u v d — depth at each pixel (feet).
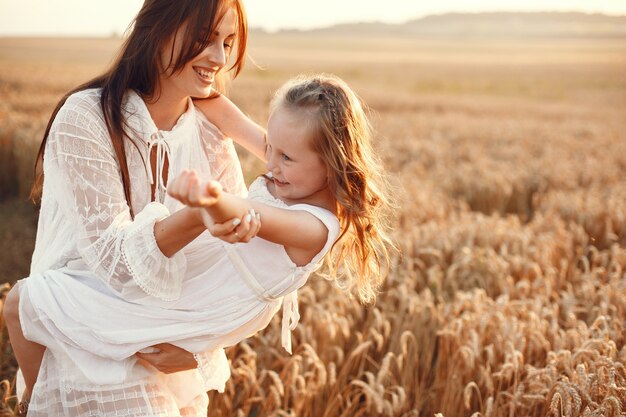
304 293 12.61
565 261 16.25
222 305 6.10
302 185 5.97
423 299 13.64
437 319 12.10
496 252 18.02
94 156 6.04
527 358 10.70
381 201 6.46
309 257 5.96
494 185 27.76
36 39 302.25
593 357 9.60
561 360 9.72
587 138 53.36
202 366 6.27
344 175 5.83
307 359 9.98
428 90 131.34
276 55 230.89
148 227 5.60
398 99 88.28
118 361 6.14
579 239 19.58
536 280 13.89
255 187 6.45
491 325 11.17
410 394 10.88
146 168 6.47
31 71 99.04
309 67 169.89
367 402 9.44
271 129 5.89
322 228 5.87
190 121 6.89
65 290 6.15
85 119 6.07
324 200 6.22
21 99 50.52
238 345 11.04
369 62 205.16
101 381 6.05
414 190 25.36
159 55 6.22
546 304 13.30
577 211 22.84
